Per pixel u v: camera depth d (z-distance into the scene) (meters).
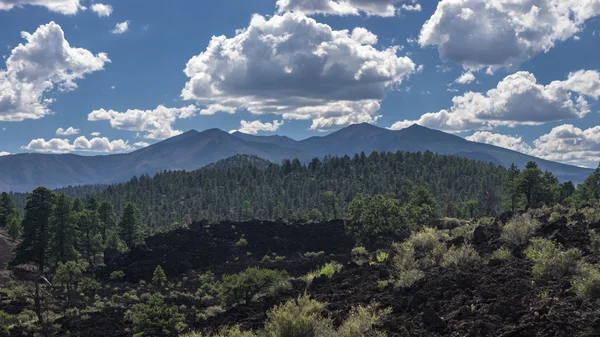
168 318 23.56
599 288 8.74
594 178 68.31
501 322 8.70
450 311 10.05
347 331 9.94
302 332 10.73
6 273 50.38
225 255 61.59
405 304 11.31
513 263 12.22
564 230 14.45
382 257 19.64
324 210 159.62
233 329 13.78
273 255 60.94
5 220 87.81
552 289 9.60
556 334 7.54
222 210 183.62
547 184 62.31
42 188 54.88
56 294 40.50
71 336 25.06
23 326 27.30
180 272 56.09
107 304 36.91
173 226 104.44
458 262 13.95
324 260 45.41
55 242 55.53
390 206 52.00
